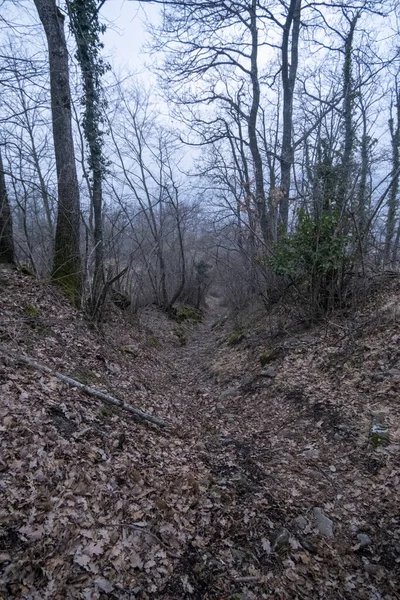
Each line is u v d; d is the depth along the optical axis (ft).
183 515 11.91
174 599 9.15
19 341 18.60
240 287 47.78
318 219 26.81
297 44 44.80
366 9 40.16
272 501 13.20
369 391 18.72
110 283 27.76
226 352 34.78
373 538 11.52
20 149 26.89
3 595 7.97
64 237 28.73
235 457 16.26
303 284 31.22
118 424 16.08
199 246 77.30
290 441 17.38
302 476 14.67
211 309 87.45
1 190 28.04
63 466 11.97
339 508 12.87
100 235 31.48
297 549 11.11
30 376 15.87
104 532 10.36
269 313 34.30
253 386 24.34
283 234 30.83
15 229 35.50
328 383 20.92
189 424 19.79
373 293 27.27
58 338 21.48
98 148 31.24
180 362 37.47
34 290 25.38
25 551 8.99
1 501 9.95
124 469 13.19
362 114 35.96
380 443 15.07
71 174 28.63
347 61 36.94
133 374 23.72
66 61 27.99
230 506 12.70
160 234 60.90
